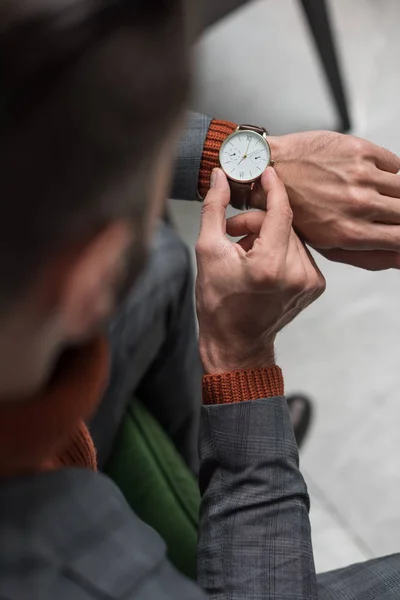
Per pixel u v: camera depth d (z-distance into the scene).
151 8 0.27
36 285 0.29
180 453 1.06
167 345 0.92
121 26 0.26
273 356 0.68
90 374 0.37
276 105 1.64
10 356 0.32
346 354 1.42
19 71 0.25
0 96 0.25
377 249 0.75
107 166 0.27
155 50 0.27
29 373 0.33
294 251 0.65
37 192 0.26
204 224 0.68
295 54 1.69
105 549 0.37
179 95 0.29
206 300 0.66
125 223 0.30
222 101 1.65
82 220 0.28
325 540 1.27
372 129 1.61
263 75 1.67
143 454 0.84
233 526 0.62
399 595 0.75
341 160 0.72
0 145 0.26
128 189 0.29
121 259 0.31
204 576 0.62
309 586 0.61
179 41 0.28
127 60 0.26
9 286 0.28
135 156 0.28
